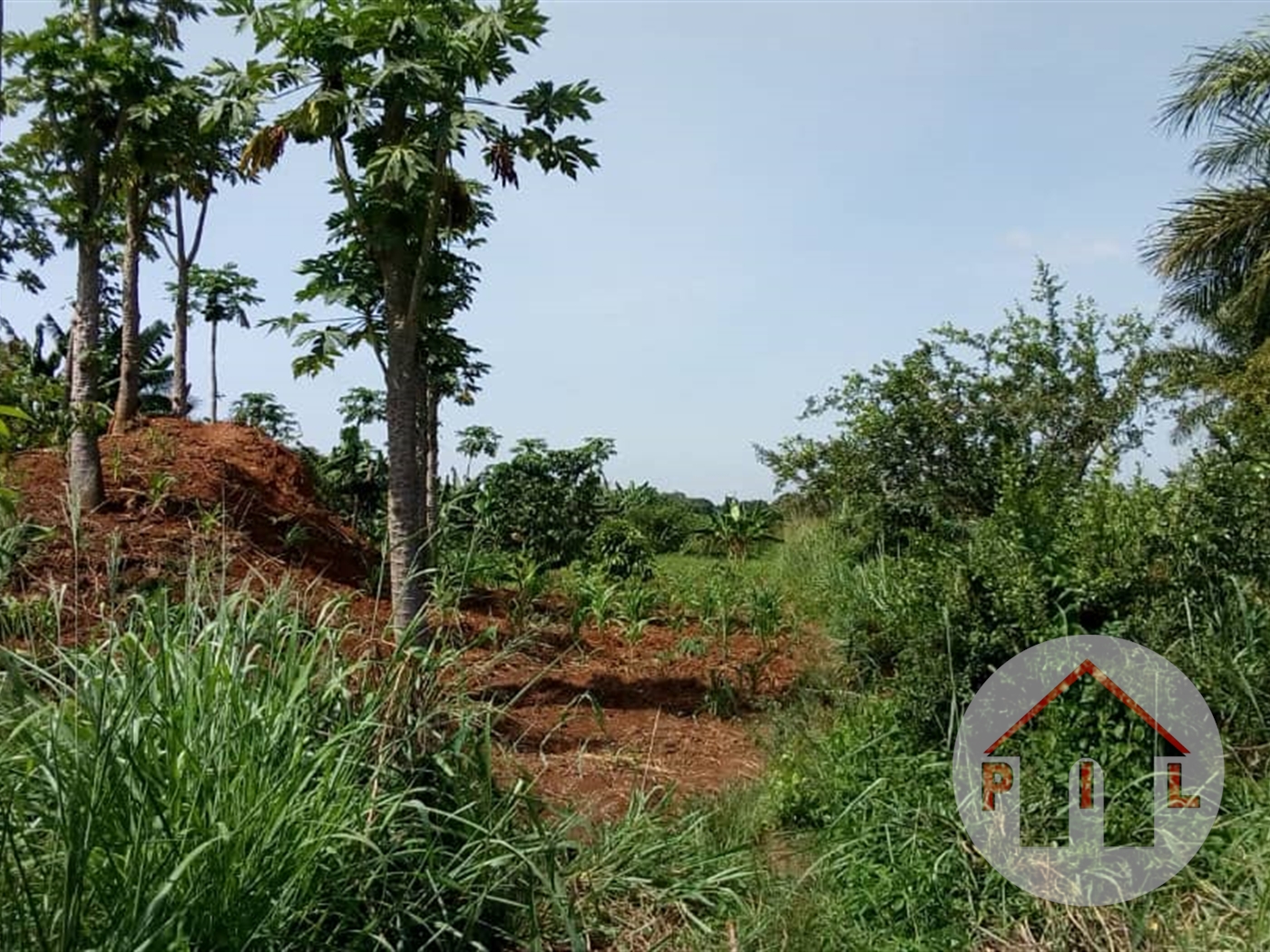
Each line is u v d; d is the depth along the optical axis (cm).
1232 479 515
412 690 351
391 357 580
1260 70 1059
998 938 357
